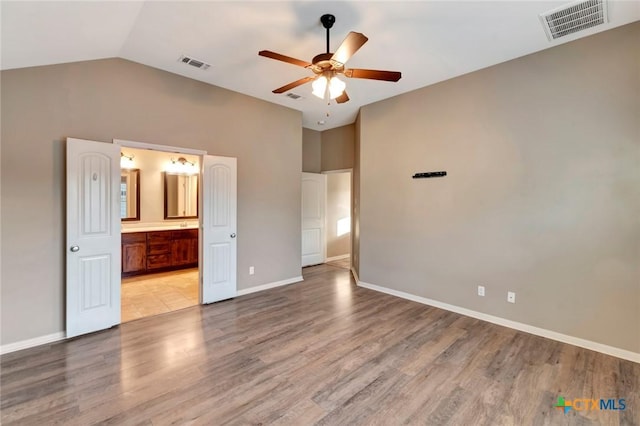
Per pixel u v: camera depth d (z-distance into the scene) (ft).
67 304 9.07
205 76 11.76
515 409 6.24
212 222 12.55
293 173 15.93
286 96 13.97
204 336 9.53
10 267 8.42
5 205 8.33
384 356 8.36
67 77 9.22
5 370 7.48
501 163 10.50
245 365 7.84
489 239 10.84
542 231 9.67
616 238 8.40
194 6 7.38
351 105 15.15
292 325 10.44
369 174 14.93
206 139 12.44
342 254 23.67
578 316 9.03
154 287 14.93
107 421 5.78
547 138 9.52
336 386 6.98
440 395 6.68
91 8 6.84
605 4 7.30
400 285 13.69
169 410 6.11
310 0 7.14
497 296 10.68
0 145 8.22
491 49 9.53
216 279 12.76
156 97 11.05
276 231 15.23
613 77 8.36
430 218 12.53
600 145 8.59
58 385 6.89
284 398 6.54
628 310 8.25
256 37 8.90
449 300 11.98
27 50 7.71
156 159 19.20
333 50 9.65
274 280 15.21
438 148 12.19
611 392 6.80
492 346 8.97
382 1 7.18
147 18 7.89
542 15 7.75
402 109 13.44
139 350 8.57
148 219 18.93
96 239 9.60
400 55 9.93
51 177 9.00
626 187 8.23
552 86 9.39
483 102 10.90
